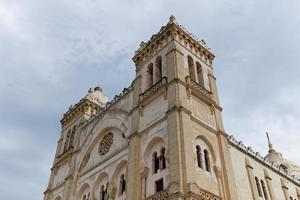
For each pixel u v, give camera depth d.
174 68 38.19
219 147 36.22
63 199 46.59
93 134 50.03
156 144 35.00
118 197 38.34
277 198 46.84
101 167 43.88
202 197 28.33
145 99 39.69
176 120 32.59
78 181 47.19
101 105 60.06
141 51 46.78
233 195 32.53
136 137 37.31
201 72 43.16
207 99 39.28
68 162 52.47
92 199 42.03
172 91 35.81
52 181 53.72
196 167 31.39
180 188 27.62
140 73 45.00
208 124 36.91
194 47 45.31
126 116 43.16
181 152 30.34
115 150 42.81
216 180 33.00
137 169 34.66
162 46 43.66
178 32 43.44
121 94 47.34
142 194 32.53
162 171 31.98
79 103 59.50
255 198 40.22
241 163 42.78
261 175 46.31
